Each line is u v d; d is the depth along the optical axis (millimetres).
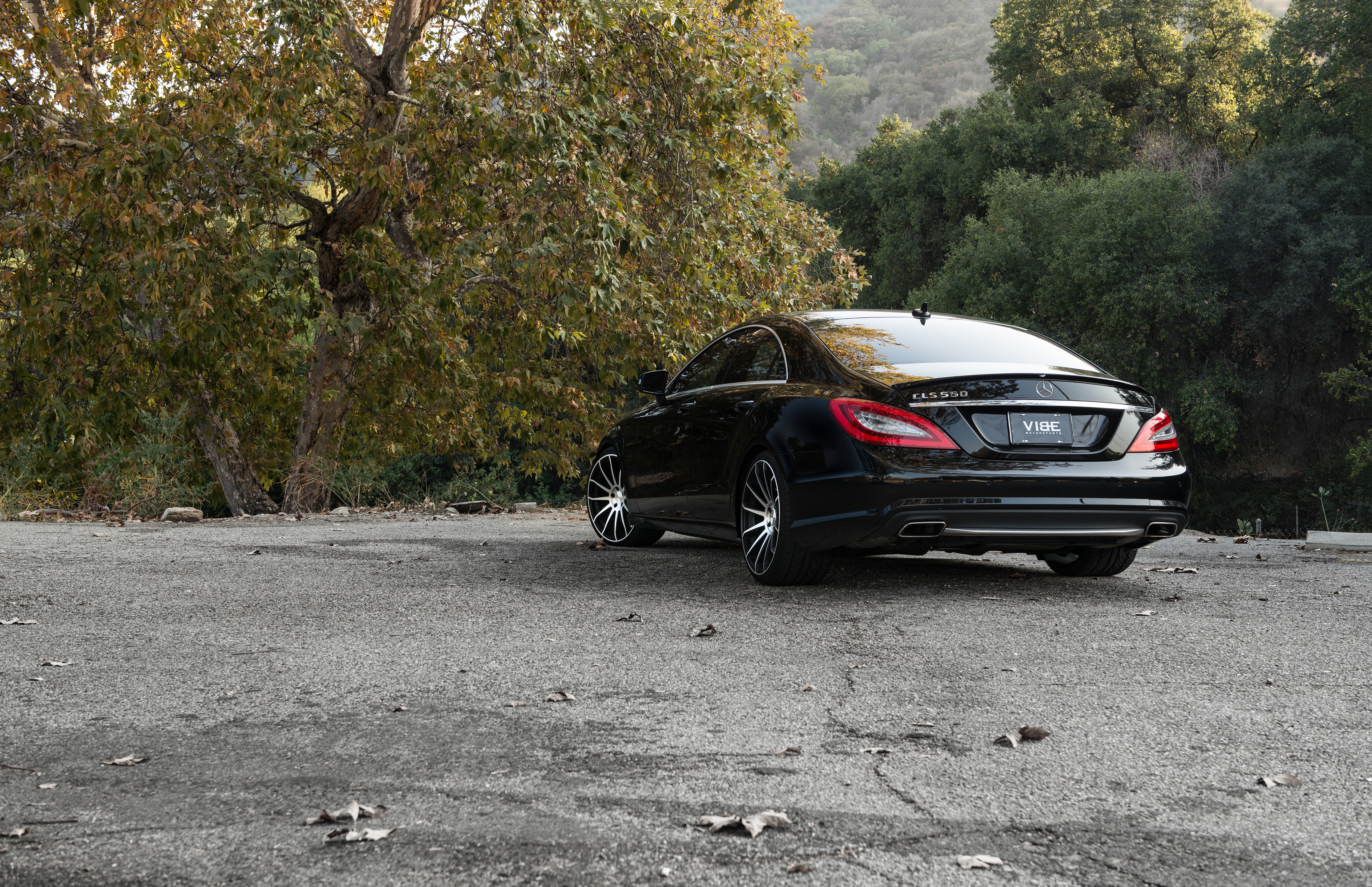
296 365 13164
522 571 5840
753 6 12250
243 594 4973
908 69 188750
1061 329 32719
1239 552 7094
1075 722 2793
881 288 41719
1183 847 1954
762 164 13781
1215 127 39594
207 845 1949
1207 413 29906
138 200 9750
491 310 15016
